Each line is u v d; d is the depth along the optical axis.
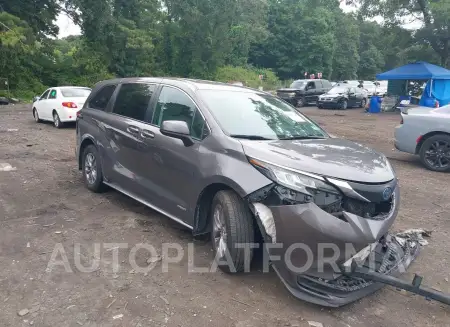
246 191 3.56
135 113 5.29
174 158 4.40
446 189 7.22
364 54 74.00
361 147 4.34
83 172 6.44
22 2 29.42
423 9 27.69
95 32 32.53
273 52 56.00
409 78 22.50
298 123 4.83
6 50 26.41
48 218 5.12
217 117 4.25
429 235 5.01
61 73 33.09
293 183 3.38
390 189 3.61
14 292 3.46
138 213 5.39
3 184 6.51
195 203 4.15
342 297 3.33
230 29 43.97
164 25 39.12
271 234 3.43
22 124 14.89
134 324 3.09
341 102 26.45
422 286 3.27
